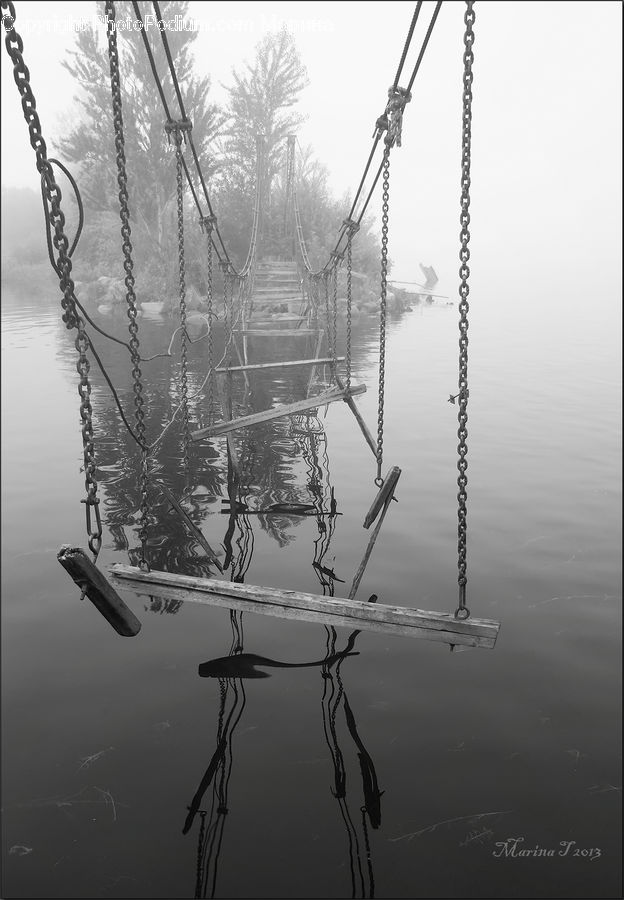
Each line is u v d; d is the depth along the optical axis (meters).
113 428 11.84
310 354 19.81
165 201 31.12
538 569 6.40
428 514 7.91
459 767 3.84
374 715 4.29
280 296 27.94
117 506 8.11
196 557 6.62
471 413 13.38
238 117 35.12
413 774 3.79
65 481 9.02
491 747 3.99
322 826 3.43
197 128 30.27
